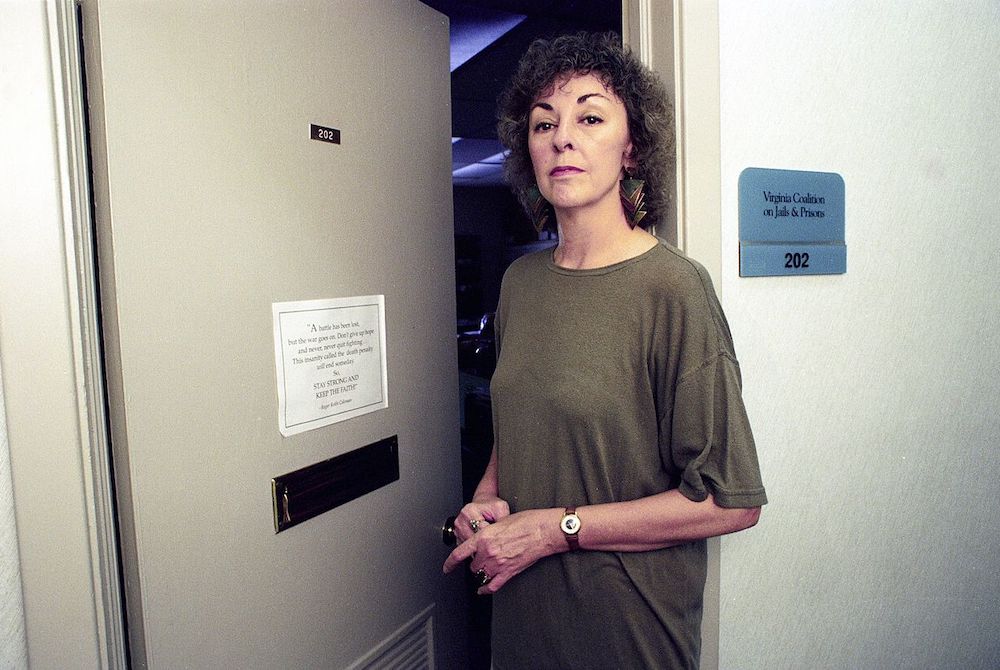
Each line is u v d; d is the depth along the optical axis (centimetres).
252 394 82
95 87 64
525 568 80
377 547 105
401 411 109
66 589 65
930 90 122
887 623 128
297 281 87
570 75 77
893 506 125
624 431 75
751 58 96
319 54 90
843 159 109
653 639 76
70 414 63
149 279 69
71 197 63
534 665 83
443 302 121
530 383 81
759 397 102
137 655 71
